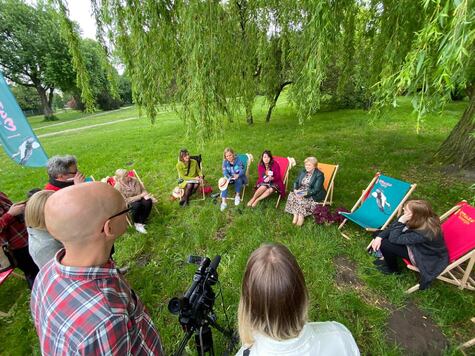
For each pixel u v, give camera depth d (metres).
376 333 2.13
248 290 0.88
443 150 5.50
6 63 22.72
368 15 4.68
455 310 2.27
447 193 4.35
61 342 0.80
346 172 5.40
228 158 4.55
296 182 4.10
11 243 2.60
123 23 3.68
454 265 2.33
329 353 0.91
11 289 2.98
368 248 3.05
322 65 2.94
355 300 2.41
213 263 1.38
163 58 3.79
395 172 5.32
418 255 2.43
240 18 4.54
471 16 1.36
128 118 20.94
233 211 4.29
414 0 3.31
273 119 12.19
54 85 24.38
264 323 0.86
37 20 21.62
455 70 1.66
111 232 0.93
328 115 12.12
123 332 0.84
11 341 2.33
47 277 0.91
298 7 4.10
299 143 7.75
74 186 0.93
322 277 2.72
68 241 0.87
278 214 4.05
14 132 3.84
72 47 4.01
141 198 3.95
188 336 1.38
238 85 5.27
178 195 4.52
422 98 1.75
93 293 0.84
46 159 4.09
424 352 2.02
